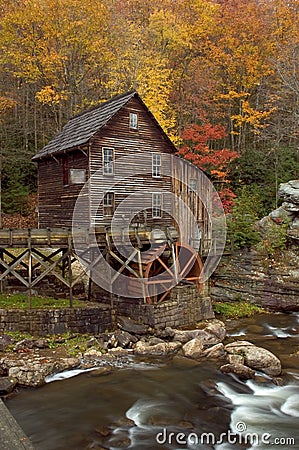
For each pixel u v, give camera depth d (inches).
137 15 1080.2
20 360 341.1
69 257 436.8
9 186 935.7
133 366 363.9
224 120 1055.0
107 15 915.4
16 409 278.8
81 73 954.1
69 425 260.2
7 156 954.1
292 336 474.6
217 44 986.1
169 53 1010.1
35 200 942.4
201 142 765.3
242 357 368.8
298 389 324.8
